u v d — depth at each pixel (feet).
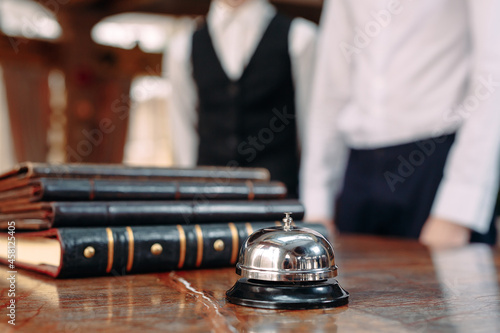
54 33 23.52
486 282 2.05
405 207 4.12
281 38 5.78
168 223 2.21
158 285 1.94
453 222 3.67
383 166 4.24
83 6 23.39
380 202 4.25
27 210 2.22
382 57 4.12
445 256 2.76
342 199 4.57
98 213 2.07
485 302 1.72
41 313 1.57
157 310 1.60
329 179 4.84
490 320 1.52
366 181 4.35
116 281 2.02
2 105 23.95
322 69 4.75
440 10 3.89
